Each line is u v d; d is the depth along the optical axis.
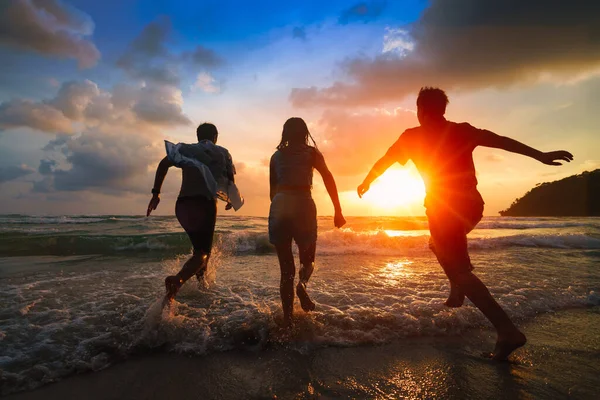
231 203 3.72
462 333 2.74
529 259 6.23
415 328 2.78
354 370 2.12
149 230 11.05
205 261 3.63
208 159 3.57
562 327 2.87
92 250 7.46
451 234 2.38
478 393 1.84
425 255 6.91
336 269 5.23
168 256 6.66
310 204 2.85
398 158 2.70
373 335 2.64
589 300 3.61
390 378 2.01
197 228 3.40
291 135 2.93
